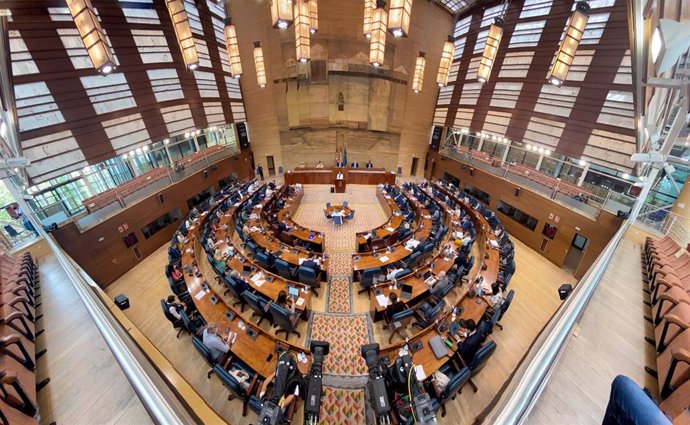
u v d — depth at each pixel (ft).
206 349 14.24
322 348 12.24
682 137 22.25
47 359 11.71
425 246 25.63
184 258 23.76
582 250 28.22
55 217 23.16
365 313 21.12
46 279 18.66
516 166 36.88
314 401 9.68
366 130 51.52
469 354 14.49
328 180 49.11
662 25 6.36
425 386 13.44
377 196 45.03
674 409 8.26
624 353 10.34
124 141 29.37
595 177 29.35
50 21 22.65
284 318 17.46
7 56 19.79
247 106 48.93
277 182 51.75
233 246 25.59
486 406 14.78
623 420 3.38
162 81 33.01
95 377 10.56
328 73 46.73
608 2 26.45
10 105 19.76
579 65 29.04
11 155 18.79
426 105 51.21
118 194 28.27
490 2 39.29
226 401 14.98
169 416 3.87
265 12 42.88
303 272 21.71
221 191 41.55
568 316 5.70
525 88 34.94
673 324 11.17
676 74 8.57
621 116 26.30
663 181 23.59
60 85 23.86
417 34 45.32
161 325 20.74
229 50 20.07
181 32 13.28
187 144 41.24
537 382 4.11
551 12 31.63
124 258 27.78
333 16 43.06
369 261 23.79
